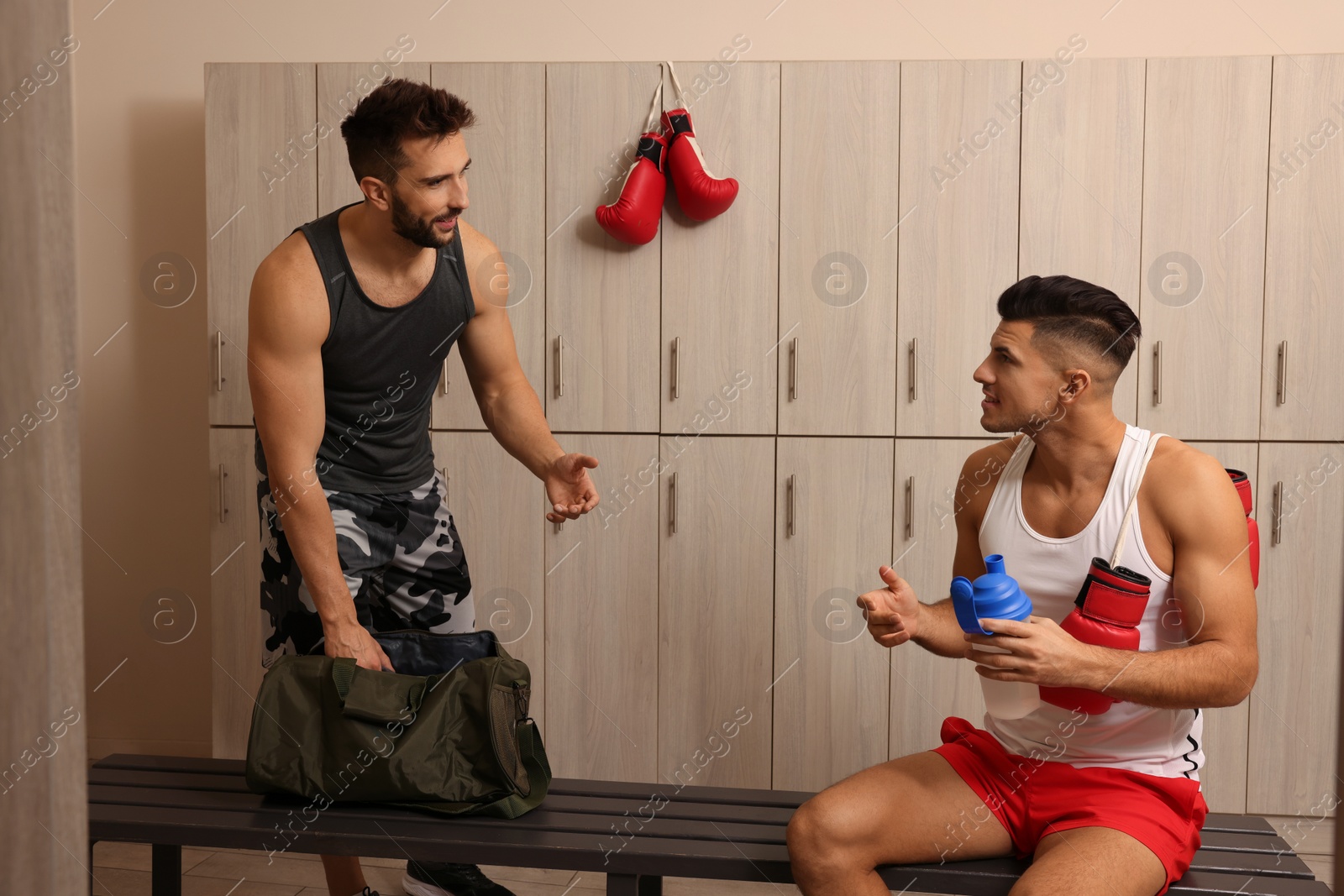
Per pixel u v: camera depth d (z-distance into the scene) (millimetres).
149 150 2664
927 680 2365
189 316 2691
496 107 2355
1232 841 1384
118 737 2760
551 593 2424
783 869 1320
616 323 2371
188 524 2725
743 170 2324
